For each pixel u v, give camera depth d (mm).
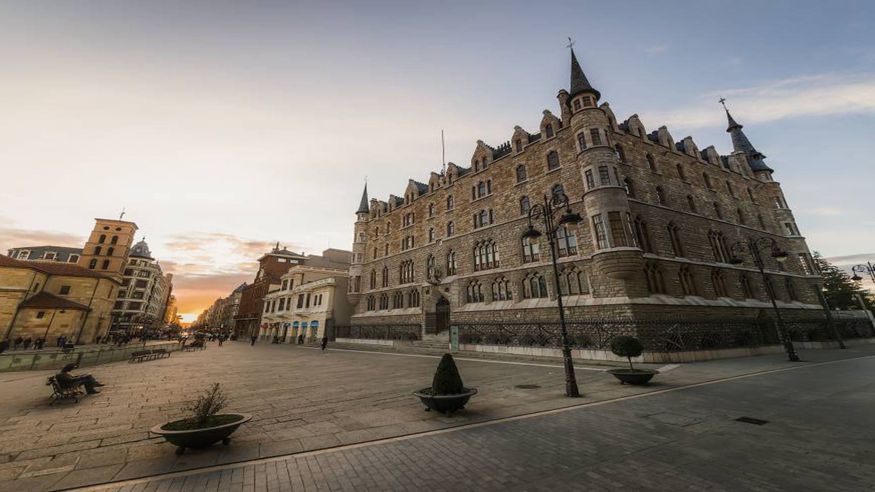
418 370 19656
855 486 4781
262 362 25969
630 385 13250
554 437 7332
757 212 40094
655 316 23438
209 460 6188
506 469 5734
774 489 4789
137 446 7090
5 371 20625
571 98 27984
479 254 35438
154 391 13570
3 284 45000
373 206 56375
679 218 30203
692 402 10219
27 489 5086
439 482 5277
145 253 103188
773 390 11711
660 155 32094
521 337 27812
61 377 11570
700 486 4953
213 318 187625
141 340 68625
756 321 29391
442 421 8672
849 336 37156
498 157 36750
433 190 44594
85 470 5785
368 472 5688
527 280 30188
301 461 6180
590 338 23094
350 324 53219
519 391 12438
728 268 31766
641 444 6773
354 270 54312
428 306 39250
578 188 27656
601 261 23844
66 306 48656
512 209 33062
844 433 7012
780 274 37500
